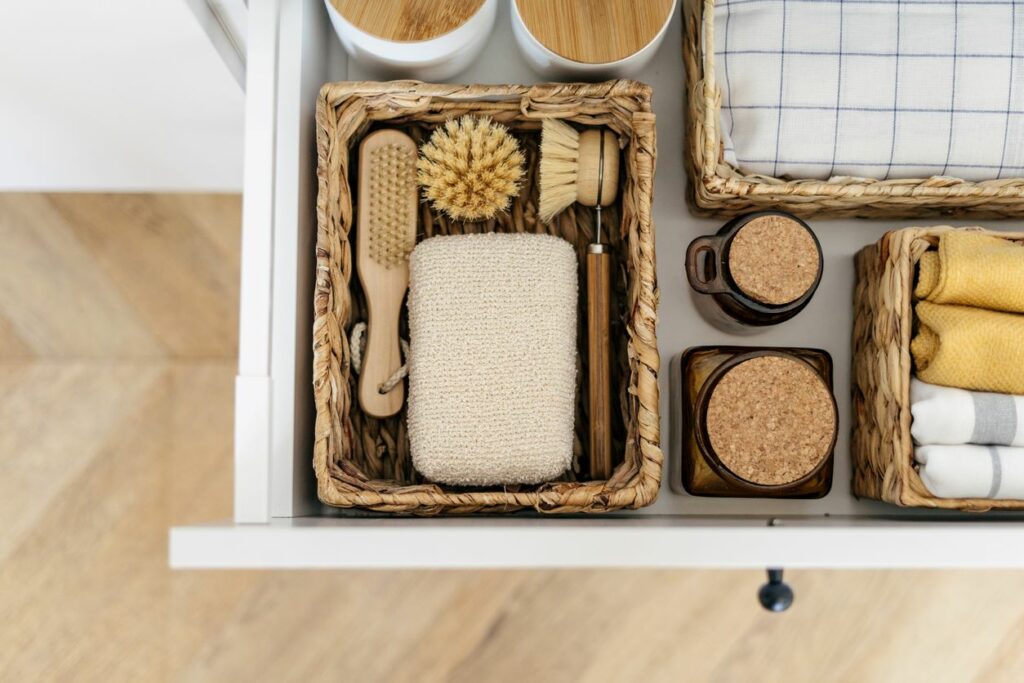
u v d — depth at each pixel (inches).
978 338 24.0
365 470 28.0
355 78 29.5
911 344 25.4
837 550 20.7
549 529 20.8
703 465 25.5
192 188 39.8
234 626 43.0
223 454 43.9
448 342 25.4
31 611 43.2
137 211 44.3
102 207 44.3
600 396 26.9
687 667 42.3
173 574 43.3
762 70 26.2
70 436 43.9
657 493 24.6
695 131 27.1
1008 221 29.9
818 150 26.5
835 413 24.3
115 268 44.3
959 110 26.2
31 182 38.5
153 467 43.8
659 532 20.7
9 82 28.0
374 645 42.7
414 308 26.1
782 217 25.0
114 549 43.4
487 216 27.4
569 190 27.0
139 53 25.7
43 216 44.2
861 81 26.2
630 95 25.6
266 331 22.5
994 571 42.0
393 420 28.3
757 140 26.5
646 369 25.0
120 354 44.2
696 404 24.9
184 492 43.7
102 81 27.8
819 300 29.4
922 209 28.1
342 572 43.1
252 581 43.2
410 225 27.5
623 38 25.7
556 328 25.7
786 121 26.3
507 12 29.9
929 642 41.9
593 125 27.7
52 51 25.3
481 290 25.5
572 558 20.7
